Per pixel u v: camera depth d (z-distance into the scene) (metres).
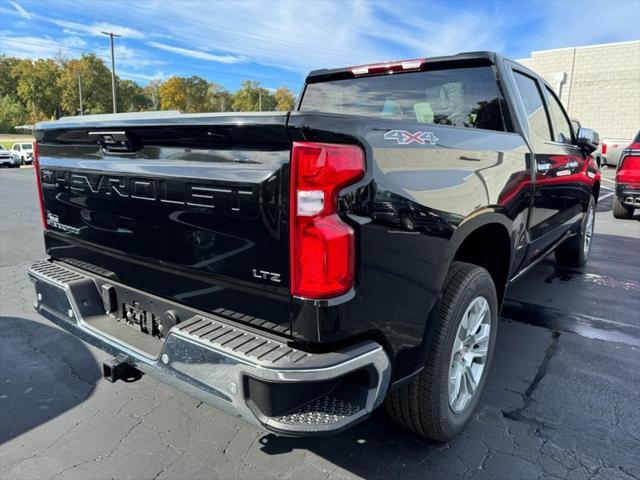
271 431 1.59
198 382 1.77
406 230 1.81
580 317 4.07
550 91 3.90
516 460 2.25
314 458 2.29
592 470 2.18
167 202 1.96
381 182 1.71
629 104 25.59
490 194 2.40
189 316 2.01
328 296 1.59
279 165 1.59
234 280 1.80
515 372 3.11
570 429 2.49
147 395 2.88
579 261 5.54
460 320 2.20
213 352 1.70
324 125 1.55
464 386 2.41
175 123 1.80
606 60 25.97
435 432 2.25
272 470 2.20
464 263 2.37
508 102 2.99
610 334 3.72
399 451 2.33
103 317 2.46
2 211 10.49
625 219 9.09
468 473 2.17
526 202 2.97
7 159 34.22
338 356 1.62
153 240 2.08
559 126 3.98
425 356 2.04
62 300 2.47
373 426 2.53
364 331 1.71
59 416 2.65
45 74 94.62
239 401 1.64
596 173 5.27
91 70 95.44
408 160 1.87
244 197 1.68
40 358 3.34
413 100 3.32
